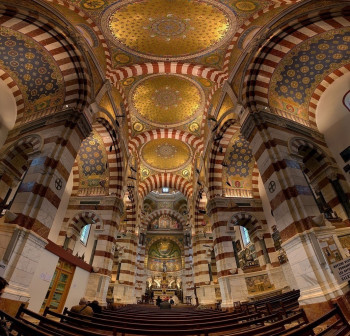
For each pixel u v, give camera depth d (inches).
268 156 356.8
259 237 538.6
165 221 1411.2
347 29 357.4
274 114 404.2
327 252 266.8
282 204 320.2
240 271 498.9
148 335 156.7
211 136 608.4
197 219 855.7
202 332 162.6
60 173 331.0
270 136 370.9
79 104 388.8
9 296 235.8
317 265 262.4
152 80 610.2
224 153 593.3
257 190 601.0
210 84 599.5
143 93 647.1
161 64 531.2
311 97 455.8
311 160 426.0
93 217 555.5
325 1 341.1
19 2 329.1
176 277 1343.5
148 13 414.9
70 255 403.5
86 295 466.3
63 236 530.0
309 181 433.1
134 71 536.1
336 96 430.0
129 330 158.7
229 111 482.0
